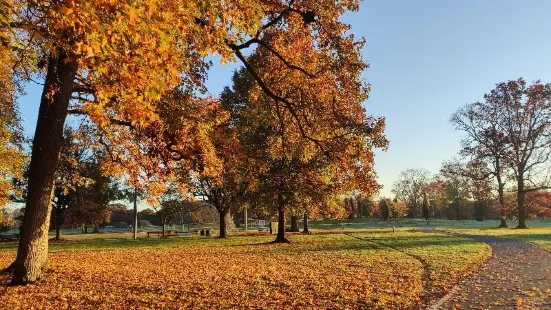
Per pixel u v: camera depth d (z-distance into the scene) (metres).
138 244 31.91
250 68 10.55
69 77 11.83
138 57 5.80
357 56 11.20
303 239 32.47
